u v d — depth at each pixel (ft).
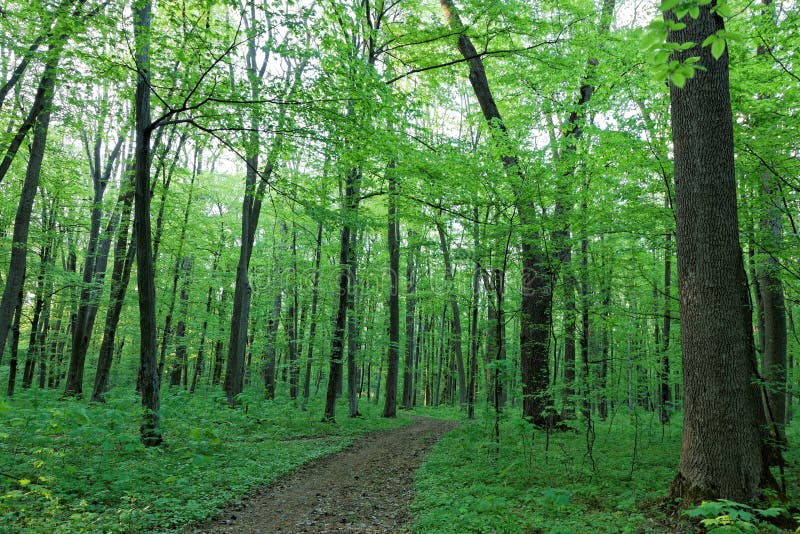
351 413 60.39
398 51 43.55
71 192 56.85
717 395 17.28
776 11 26.13
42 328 76.43
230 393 49.55
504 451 29.58
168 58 27.84
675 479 18.24
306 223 77.71
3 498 17.34
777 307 33.76
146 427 29.94
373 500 22.99
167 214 62.59
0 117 40.60
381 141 30.71
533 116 45.44
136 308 86.02
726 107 18.76
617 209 31.17
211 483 23.61
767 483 17.44
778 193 26.50
